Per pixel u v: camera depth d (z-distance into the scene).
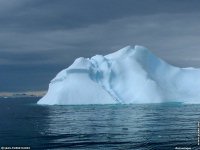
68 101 124.56
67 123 72.00
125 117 81.75
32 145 46.88
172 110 99.44
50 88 138.12
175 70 137.75
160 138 51.16
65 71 131.12
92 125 67.50
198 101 125.62
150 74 133.50
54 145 46.62
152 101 123.56
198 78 134.62
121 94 126.25
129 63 133.12
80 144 47.16
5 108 135.88
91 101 122.88
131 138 51.47
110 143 47.72
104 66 131.25
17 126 68.62
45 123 73.06
